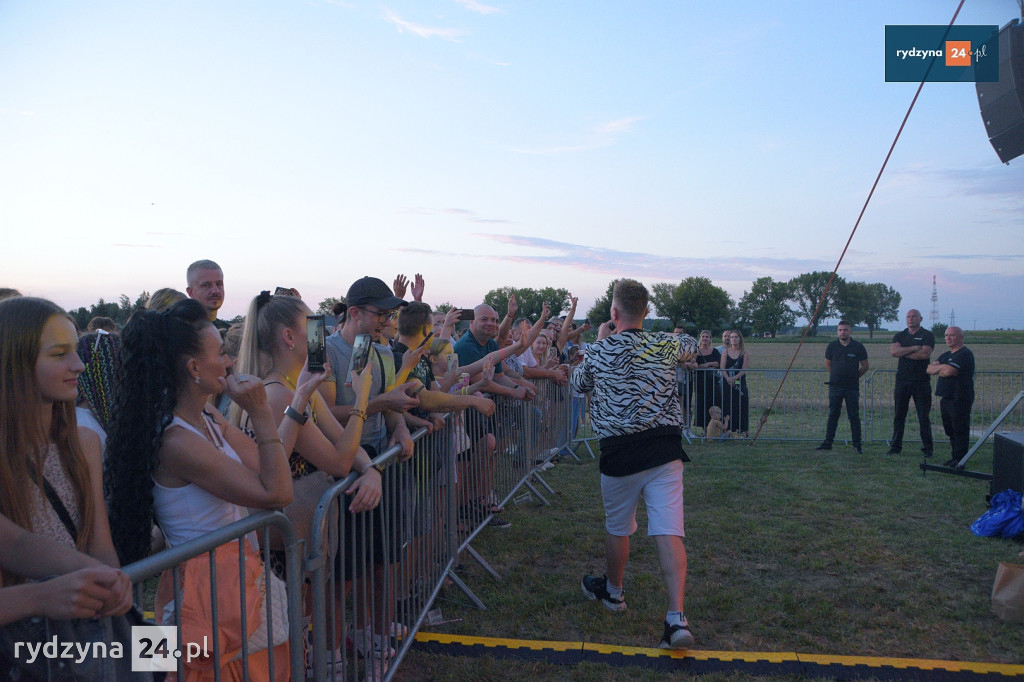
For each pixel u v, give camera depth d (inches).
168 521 74.6
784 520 222.8
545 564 184.2
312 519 94.7
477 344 220.1
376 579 126.8
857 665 126.9
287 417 89.7
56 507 61.4
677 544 135.1
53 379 59.1
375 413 121.1
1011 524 199.6
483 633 142.9
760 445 383.9
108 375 101.2
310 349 96.9
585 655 131.7
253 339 97.8
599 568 181.0
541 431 266.5
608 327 165.0
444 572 154.4
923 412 343.3
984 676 122.8
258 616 77.3
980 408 493.7
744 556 188.5
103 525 66.1
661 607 154.1
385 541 116.6
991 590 163.5
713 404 406.0
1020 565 149.4
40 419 58.8
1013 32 232.1
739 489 266.8
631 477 140.3
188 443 72.3
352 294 130.7
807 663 127.6
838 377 361.4
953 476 291.3
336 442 101.3
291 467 101.0
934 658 130.6
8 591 49.4
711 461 329.7
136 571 57.2
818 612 151.2
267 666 81.7
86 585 49.9
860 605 156.0
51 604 49.4
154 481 73.5
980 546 195.2
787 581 170.1
